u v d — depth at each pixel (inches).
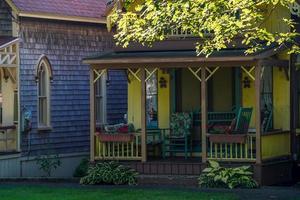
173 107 925.2
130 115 949.2
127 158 854.5
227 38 646.5
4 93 1011.9
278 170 855.1
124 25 687.7
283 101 900.6
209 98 914.7
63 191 737.6
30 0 1040.8
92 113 871.1
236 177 784.3
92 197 695.7
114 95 1195.9
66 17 1084.5
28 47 1025.5
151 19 673.6
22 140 1013.2
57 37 1081.4
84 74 1132.5
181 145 890.1
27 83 1023.0
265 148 828.6
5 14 1018.1
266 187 797.2
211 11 637.9
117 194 716.7
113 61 849.5
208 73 875.4
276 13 868.6
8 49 986.7
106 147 869.8
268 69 903.7
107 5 971.9
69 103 1105.4
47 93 1063.0
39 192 728.3
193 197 696.4
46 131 1057.5
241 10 656.4
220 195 710.5
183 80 925.2
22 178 928.9
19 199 681.6
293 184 869.2
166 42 880.3
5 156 978.1
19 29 1010.7
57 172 1074.7
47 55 1061.8
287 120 900.6
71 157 1105.4
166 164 839.1
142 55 852.6
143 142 848.3
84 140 1133.1
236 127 830.5
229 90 908.0
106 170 826.8
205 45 673.6
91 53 1144.8
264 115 874.1
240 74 897.5
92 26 1149.7
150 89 936.9
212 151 839.7
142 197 696.4
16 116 1003.9
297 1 858.8
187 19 644.7
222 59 805.2
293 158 894.4
